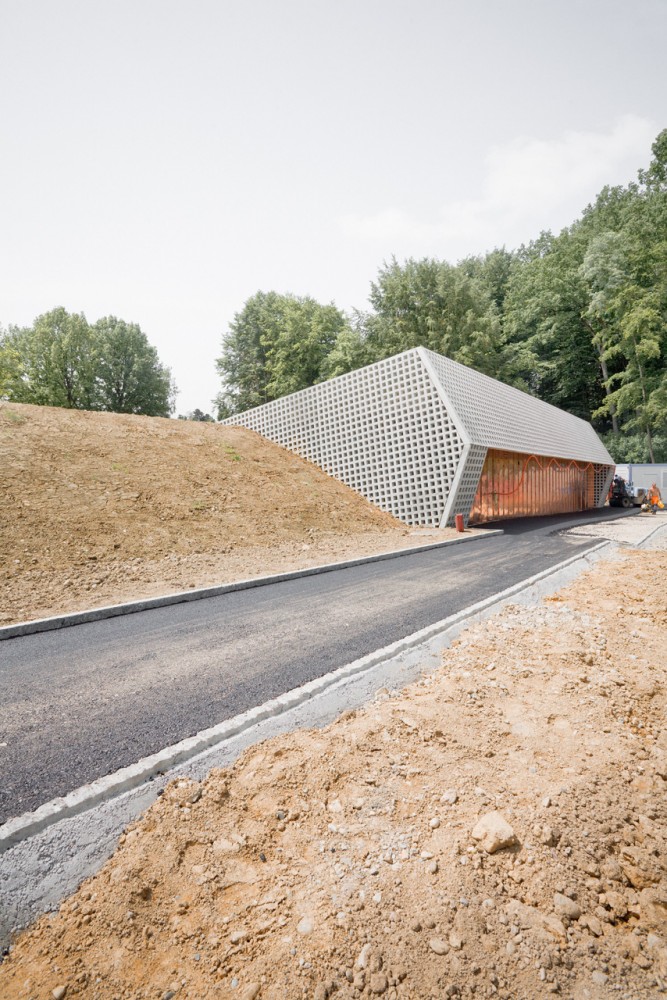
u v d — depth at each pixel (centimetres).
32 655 499
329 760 288
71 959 176
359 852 220
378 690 393
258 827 238
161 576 854
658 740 310
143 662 470
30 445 1302
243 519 1301
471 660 442
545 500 2530
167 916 192
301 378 3728
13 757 308
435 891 195
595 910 188
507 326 4481
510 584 757
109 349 4266
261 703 374
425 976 161
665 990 161
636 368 3425
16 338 3869
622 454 3650
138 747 315
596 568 881
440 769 279
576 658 434
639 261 3362
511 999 155
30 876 213
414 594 706
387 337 3509
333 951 172
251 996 158
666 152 3672
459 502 1617
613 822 232
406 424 1714
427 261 3712
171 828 236
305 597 711
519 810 239
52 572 829
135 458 1452
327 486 1811
